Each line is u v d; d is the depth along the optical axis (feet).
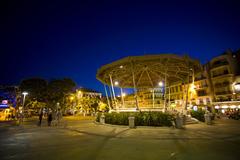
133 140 33.81
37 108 162.20
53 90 119.44
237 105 141.69
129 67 67.10
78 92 234.58
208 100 168.04
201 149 25.66
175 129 48.14
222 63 160.35
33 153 24.82
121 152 24.49
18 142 33.94
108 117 66.85
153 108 74.64
